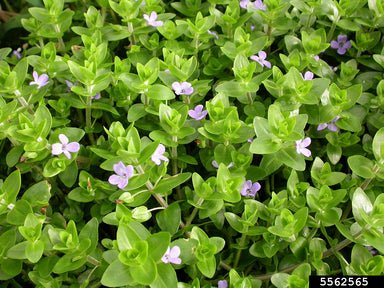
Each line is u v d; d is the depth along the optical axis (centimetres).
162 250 14
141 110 19
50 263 16
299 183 17
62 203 19
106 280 13
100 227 19
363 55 23
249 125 18
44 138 17
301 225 16
